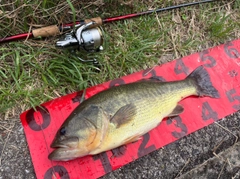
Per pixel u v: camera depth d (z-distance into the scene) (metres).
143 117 0.61
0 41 0.64
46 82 0.69
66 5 0.72
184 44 0.82
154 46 0.79
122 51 0.75
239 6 0.88
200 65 0.80
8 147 0.63
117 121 0.58
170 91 0.66
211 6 0.87
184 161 0.69
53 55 0.71
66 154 0.56
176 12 0.84
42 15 0.72
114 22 0.77
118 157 0.65
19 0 0.69
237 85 0.79
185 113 0.72
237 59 0.82
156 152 0.68
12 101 0.67
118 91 0.60
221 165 0.72
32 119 0.65
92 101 0.58
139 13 0.76
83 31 0.64
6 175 0.61
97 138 0.57
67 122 0.56
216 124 0.74
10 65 0.69
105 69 0.73
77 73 0.70
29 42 0.70
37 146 0.63
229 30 0.85
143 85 0.63
